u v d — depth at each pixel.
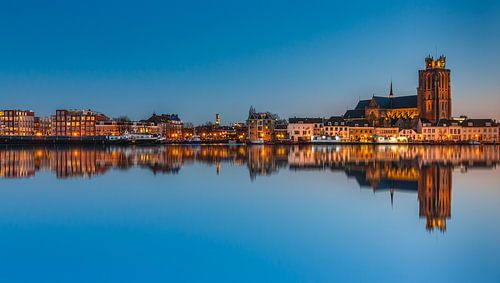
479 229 46.19
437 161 143.12
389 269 35.81
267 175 96.44
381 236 43.88
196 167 117.81
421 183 81.75
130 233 45.75
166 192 70.56
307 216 52.19
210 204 59.81
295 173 101.00
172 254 39.41
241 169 111.50
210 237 43.91
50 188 75.75
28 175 96.81
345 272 35.31
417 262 37.06
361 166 122.06
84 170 109.19
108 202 61.91
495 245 41.12
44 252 40.25
